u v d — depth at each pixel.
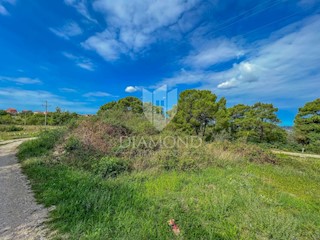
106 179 5.78
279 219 3.62
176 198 4.46
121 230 3.08
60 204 3.92
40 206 4.01
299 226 3.53
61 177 5.58
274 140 29.06
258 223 3.49
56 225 3.23
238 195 4.69
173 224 3.32
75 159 7.45
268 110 27.92
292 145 28.98
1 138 20.80
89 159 7.38
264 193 5.12
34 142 11.67
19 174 6.40
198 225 3.33
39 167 6.80
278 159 11.02
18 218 3.52
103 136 9.53
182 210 3.84
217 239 2.99
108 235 2.95
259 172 7.62
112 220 3.37
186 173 6.67
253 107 28.47
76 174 5.81
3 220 3.46
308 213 4.09
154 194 4.62
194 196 4.64
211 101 18.84
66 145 8.41
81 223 3.22
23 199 4.37
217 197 4.51
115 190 4.70
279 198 4.78
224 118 18.84
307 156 21.84
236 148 10.74
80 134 9.72
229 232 3.17
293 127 30.45
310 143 28.06
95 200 3.98
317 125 27.19
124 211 3.67
